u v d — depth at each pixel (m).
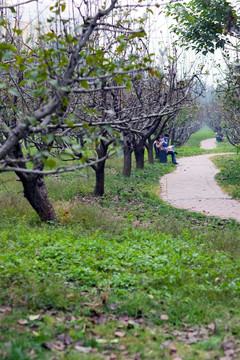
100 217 11.29
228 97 18.02
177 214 13.01
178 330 4.96
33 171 4.03
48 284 5.75
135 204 14.68
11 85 6.21
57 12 4.66
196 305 5.42
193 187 18.75
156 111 10.85
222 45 13.52
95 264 6.93
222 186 18.73
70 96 8.30
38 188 10.59
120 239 9.27
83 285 6.16
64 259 7.13
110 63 4.43
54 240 8.50
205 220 12.46
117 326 4.91
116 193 16.11
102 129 8.73
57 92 4.27
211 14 12.63
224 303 5.70
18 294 5.45
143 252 7.95
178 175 22.61
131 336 4.64
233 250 8.71
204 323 5.13
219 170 24.50
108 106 9.75
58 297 5.44
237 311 5.40
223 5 12.55
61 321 4.91
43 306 5.28
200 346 4.45
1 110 5.41
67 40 4.36
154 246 8.37
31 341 4.30
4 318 4.81
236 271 6.99
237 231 10.47
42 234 9.09
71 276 6.36
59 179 18.44
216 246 8.90
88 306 5.43
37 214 11.19
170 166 25.80
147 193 16.22
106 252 7.66
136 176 20.91
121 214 12.80
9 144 4.26
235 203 15.20
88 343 4.42
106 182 18.09
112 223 10.87
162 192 17.55
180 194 17.09
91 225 10.71
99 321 5.03
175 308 5.38
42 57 4.29
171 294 5.86
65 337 4.50
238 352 4.30
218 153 38.12
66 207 11.81
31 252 7.52
